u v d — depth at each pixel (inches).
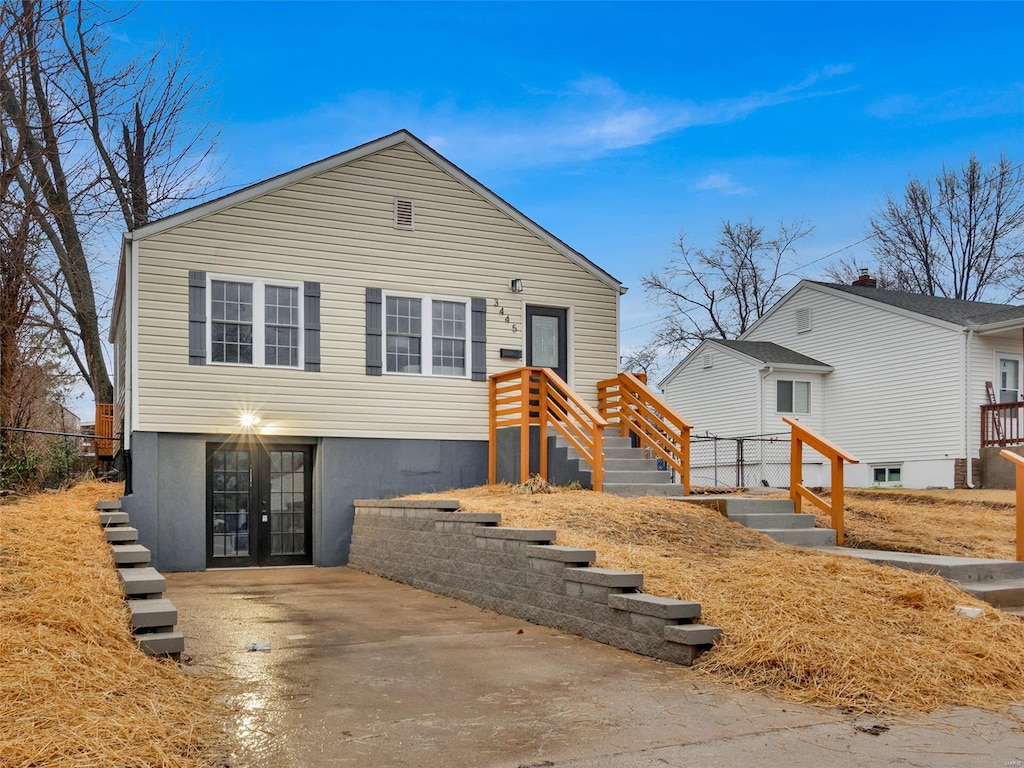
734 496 450.0
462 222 561.9
